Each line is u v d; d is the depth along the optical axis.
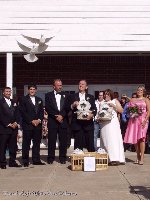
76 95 11.17
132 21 15.20
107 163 10.21
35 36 15.14
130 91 17.66
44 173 9.76
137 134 11.05
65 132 11.29
